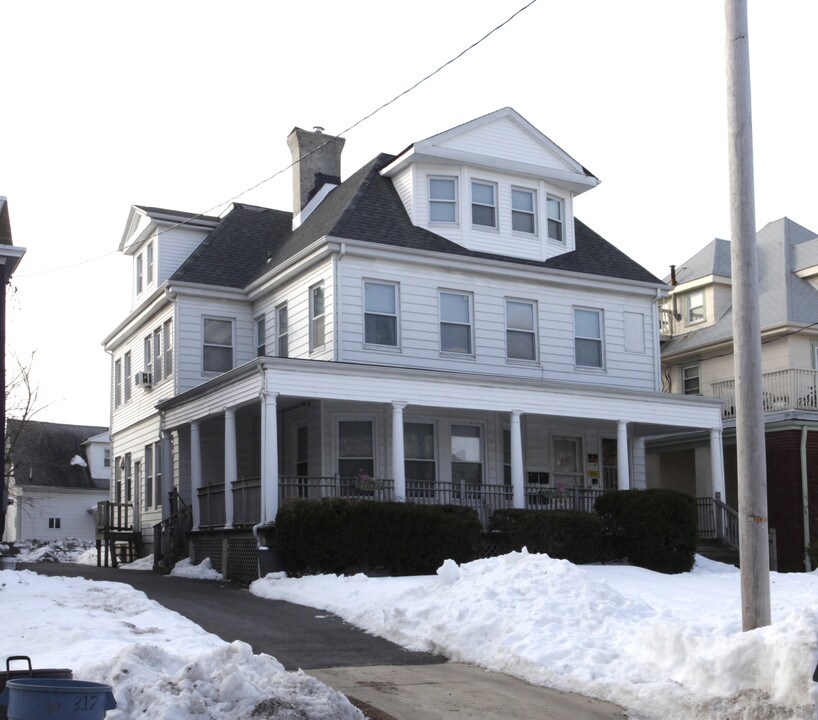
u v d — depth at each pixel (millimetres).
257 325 27641
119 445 32781
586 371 27016
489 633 12188
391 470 23750
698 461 32500
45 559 36000
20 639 11727
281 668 9086
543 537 21859
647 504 22734
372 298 24234
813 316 32062
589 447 27516
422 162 25625
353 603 15242
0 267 19766
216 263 27984
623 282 27719
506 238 26297
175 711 7531
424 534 20000
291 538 19062
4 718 6766
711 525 25906
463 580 14406
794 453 28203
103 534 29984
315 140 29953
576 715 9242
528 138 26906
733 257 10742
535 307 26625
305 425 24312
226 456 22000
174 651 11180
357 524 19297
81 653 10680
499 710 9398
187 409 24562
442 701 9727
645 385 28000
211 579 21438
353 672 11109
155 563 25641
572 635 11656
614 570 20688
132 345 31578
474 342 25422
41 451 51906
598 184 27891
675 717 9055
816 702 8156
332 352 23422
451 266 25125
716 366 34094
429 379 21969
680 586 18422
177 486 26531
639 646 10680
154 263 29859
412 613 13445
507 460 25781
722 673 9141
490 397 22750
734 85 10805
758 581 10281
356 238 23859
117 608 14312
